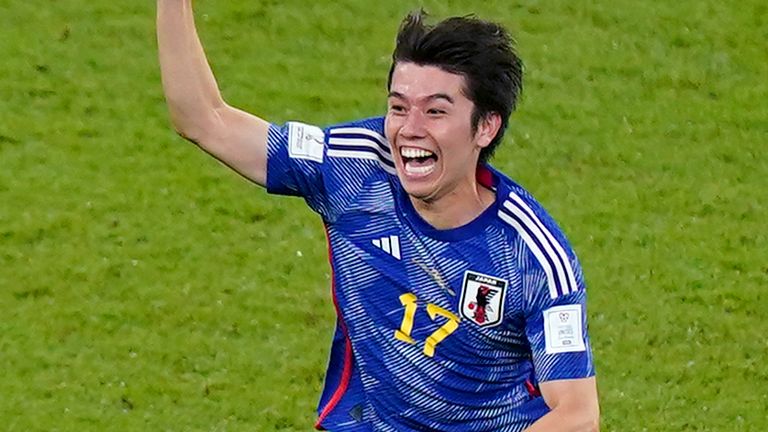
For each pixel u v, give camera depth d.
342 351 21.98
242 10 52.81
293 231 41.09
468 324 20.45
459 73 19.34
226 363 35.09
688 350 36.47
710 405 34.31
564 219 42.41
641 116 48.53
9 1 52.66
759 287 39.31
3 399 33.31
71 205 41.78
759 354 36.41
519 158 45.59
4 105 46.88
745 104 49.66
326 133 20.97
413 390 21.08
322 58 50.81
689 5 54.94
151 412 33.12
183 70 20.72
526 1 54.47
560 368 20.11
